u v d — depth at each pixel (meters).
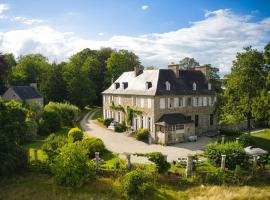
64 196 22.84
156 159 25.05
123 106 47.72
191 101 43.81
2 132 25.80
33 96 60.75
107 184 24.31
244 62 36.75
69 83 67.06
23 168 27.50
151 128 40.66
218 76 60.38
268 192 23.14
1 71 49.03
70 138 32.53
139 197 22.61
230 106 38.84
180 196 22.69
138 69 47.84
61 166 24.44
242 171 25.45
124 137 42.12
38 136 41.66
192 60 71.94
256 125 50.31
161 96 40.41
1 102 27.05
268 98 32.44
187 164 25.27
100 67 82.44
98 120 55.16
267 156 28.73
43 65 81.31
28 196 22.83
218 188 23.67
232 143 28.39
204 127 45.75
